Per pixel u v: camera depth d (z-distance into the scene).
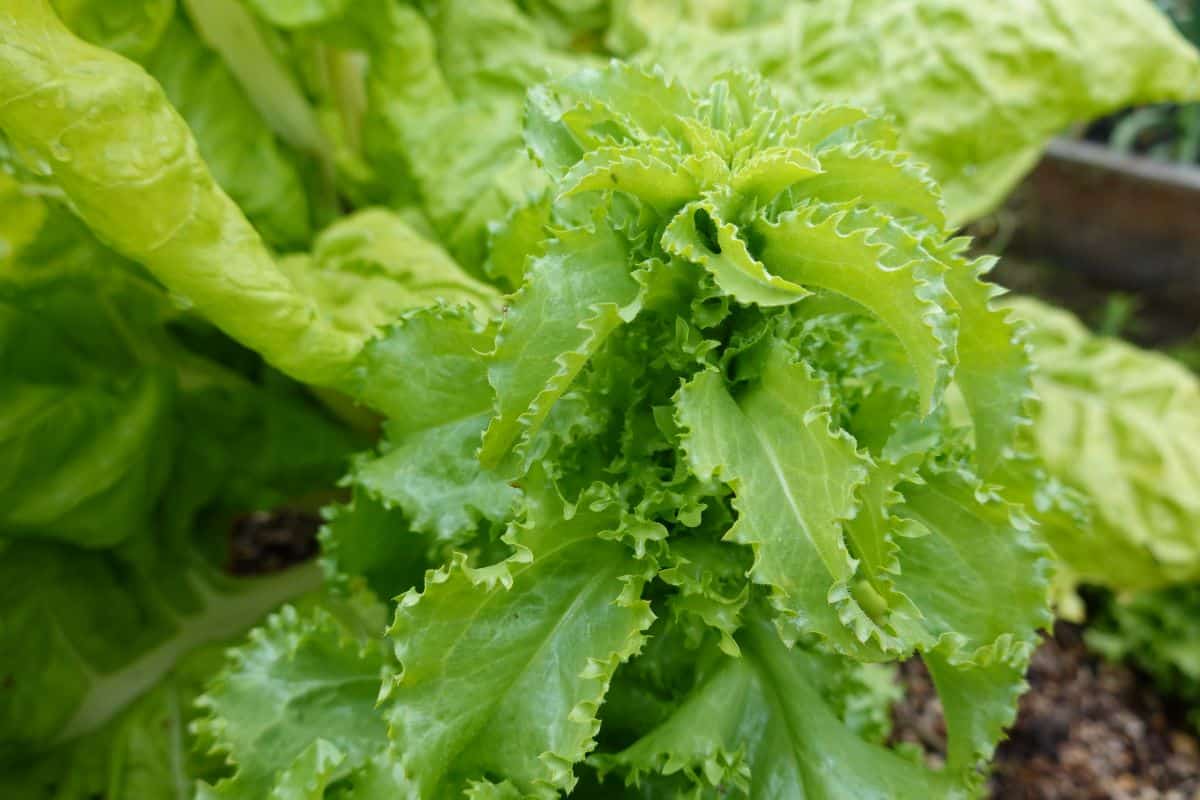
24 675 0.71
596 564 0.55
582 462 0.55
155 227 0.57
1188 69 0.77
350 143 0.91
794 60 0.81
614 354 0.54
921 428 0.56
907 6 0.79
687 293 0.53
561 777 0.51
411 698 0.52
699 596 0.54
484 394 0.58
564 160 0.55
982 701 0.56
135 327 0.71
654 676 0.59
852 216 0.50
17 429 0.65
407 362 0.59
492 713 0.53
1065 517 0.63
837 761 0.56
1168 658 1.01
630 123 0.53
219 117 0.75
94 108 0.55
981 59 0.77
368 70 0.81
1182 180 1.38
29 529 0.67
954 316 0.49
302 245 0.78
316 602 0.73
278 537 0.99
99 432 0.68
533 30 0.83
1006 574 0.56
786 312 0.52
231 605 0.77
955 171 0.79
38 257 0.66
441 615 0.52
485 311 0.67
